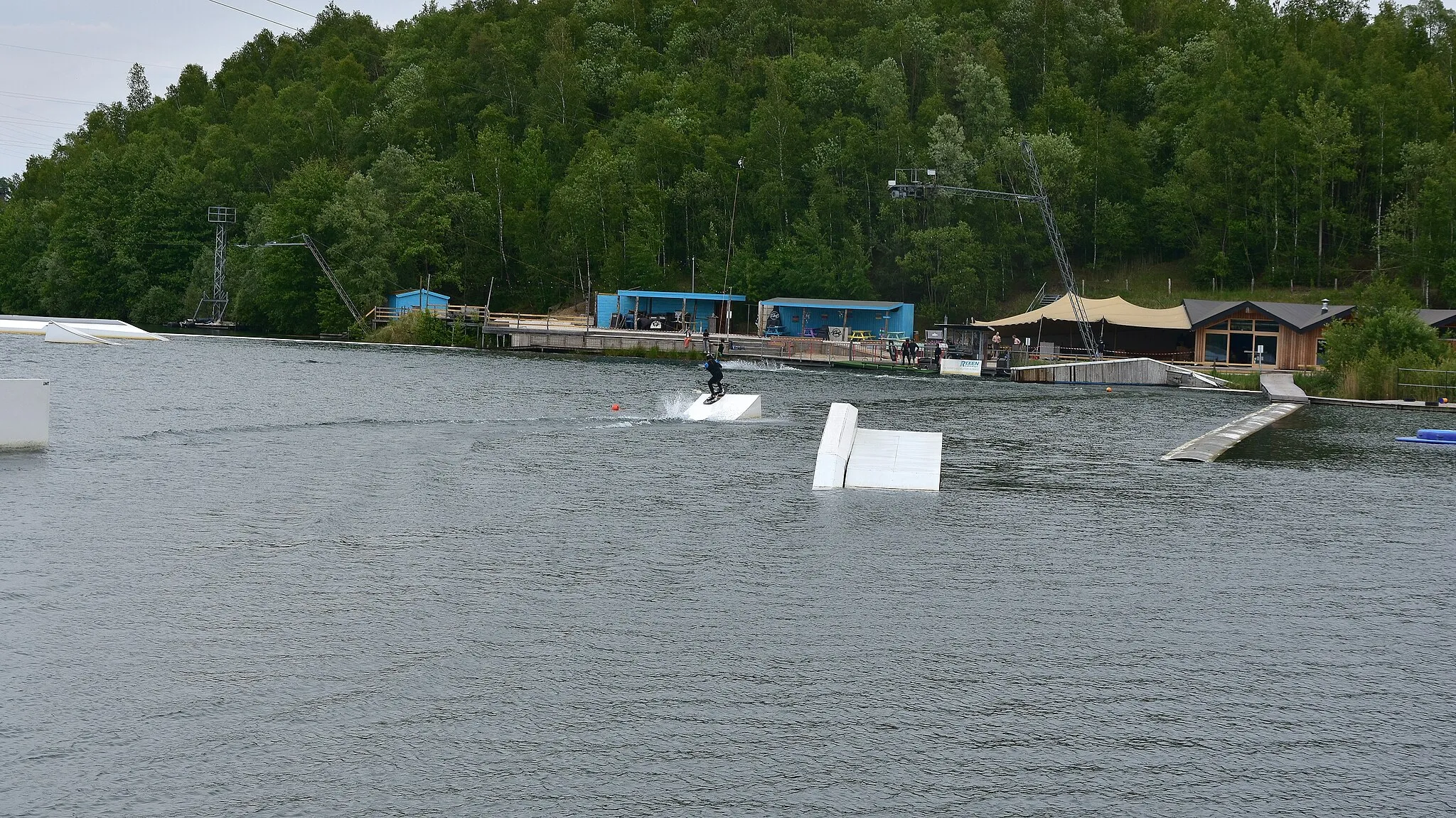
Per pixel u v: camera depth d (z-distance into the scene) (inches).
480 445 1940.2
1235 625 952.9
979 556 1172.5
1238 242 6254.9
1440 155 5900.6
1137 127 7298.2
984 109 6998.0
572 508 1386.6
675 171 6948.8
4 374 3043.8
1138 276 6515.8
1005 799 643.5
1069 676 824.3
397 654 837.8
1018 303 6402.6
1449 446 2255.2
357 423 2214.6
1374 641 916.6
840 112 6958.7
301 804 621.3
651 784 650.8
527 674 802.8
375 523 1278.3
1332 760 698.8
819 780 660.1
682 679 801.6
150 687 765.3
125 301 6835.6
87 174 7042.3
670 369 4234.7
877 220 6501.0
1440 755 708.0
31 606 923.4
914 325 5767.7
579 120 7864.2
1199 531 1332.4
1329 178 6102.4
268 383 3080.7
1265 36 7593.5
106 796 623.8
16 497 1354.6
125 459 1675.7
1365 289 5044.3
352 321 5905.5
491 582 1031.6
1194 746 713.6
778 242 6402.6
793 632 907.4
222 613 922.7
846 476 1614.2
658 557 1136.8
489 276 6668.3
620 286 6402.6
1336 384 3489.2
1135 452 2084.2
